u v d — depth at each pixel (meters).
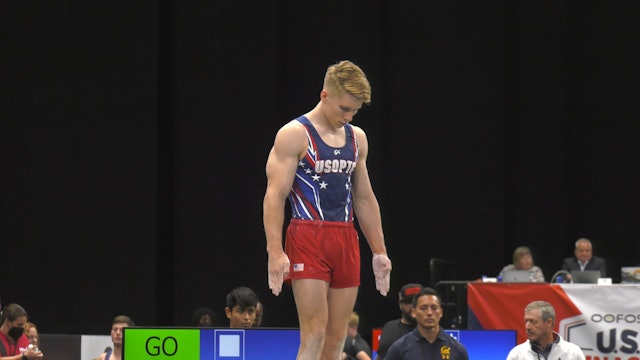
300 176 16.56
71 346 30.25
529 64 43.62
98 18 38.94
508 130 44.06
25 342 30.28
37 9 38.78
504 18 43.31
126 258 39.00
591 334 30.12
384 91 43.12
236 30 40.84
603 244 44.12
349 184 16.89
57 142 38.84
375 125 42.66
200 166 40.09
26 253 38.84
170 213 41.03
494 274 43.12
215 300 40.06
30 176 38.81
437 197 42.91
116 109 39.00
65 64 38.84
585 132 44.38
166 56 40.62
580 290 30.22
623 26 43.59
